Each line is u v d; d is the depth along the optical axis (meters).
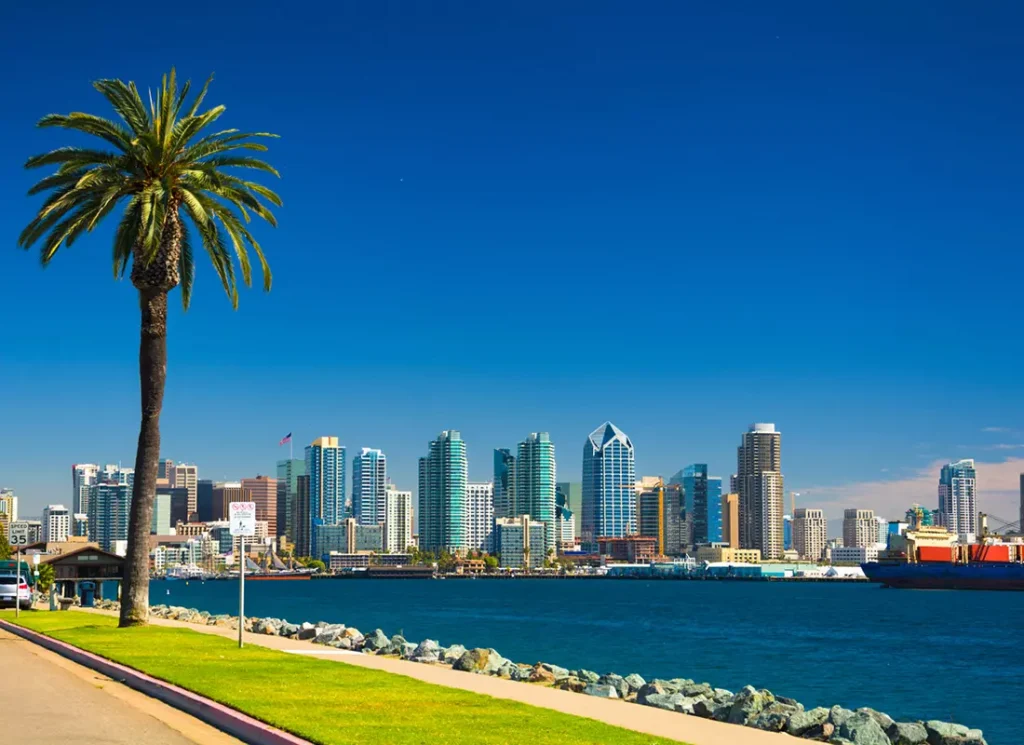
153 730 19.67
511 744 17.59
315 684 25.19
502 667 34.84
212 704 21.78
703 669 80.75
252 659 31.45
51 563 124.19
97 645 36.22
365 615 169.75
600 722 20.28
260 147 44.78
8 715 21.03
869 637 128.12
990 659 96.00
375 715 20.52
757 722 25.27
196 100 43.72
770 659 92.56
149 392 43.62
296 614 167.12
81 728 19.55
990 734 47.88
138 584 44.47
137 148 42.44
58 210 42.38
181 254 46.31
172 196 43.22
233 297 45.66
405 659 38.84
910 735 25.88
